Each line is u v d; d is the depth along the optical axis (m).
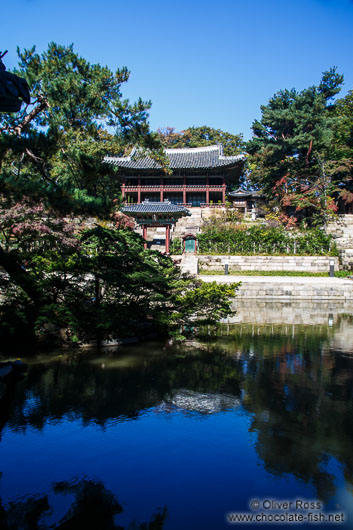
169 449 7.64
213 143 76.12
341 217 50.38
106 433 8.22
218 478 6.74
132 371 12.40
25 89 7.07
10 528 5.44
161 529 5.45
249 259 40.12
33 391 10.50
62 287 15.88
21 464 7.06
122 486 6.48
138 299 17.81
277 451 7.62
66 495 6.22
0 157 11.36
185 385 11.16
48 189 10.72
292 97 53.44
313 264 39.75
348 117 56.72
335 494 6.39
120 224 17.81
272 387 11.12
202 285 18.52
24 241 16.38
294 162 54.03
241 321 22.14
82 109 13.48
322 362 13.71
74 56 13.71
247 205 61.69
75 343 15.41
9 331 15.58
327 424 8.77
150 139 15.56
